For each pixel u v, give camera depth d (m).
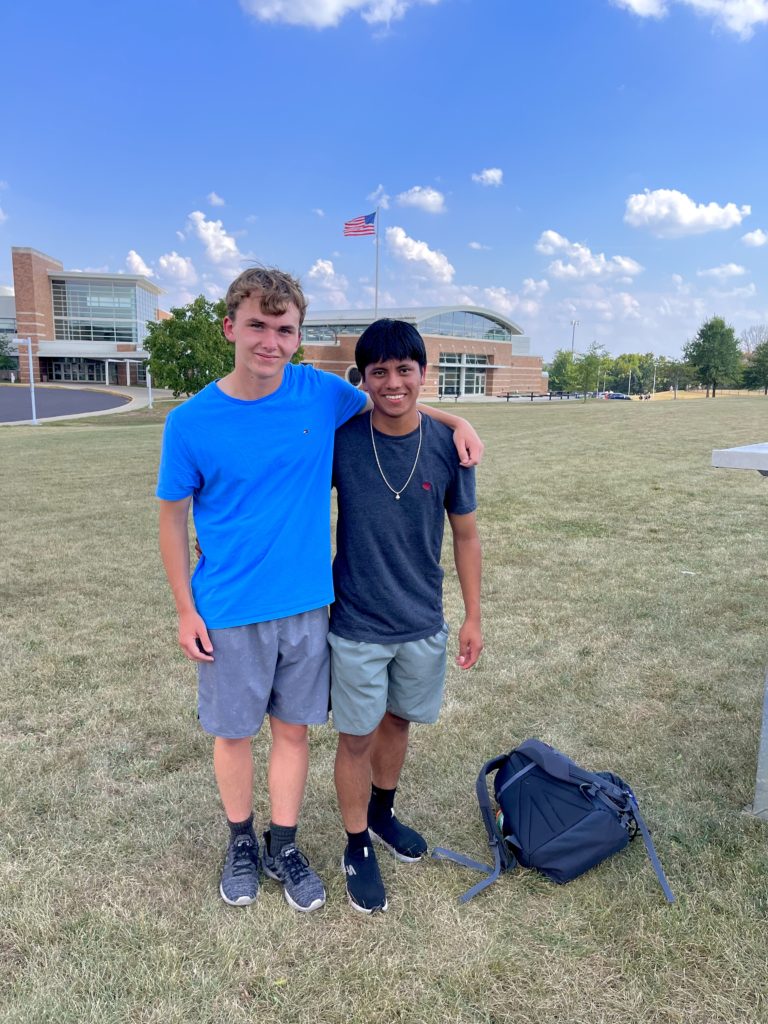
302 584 1.95
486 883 2.08
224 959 1.82
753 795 2.50
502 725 3.06
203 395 1.84
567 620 4.34
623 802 2.19
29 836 2.33
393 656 2.02
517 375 75.62
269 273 1.77
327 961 1.82
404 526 1.93
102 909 2.00
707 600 4.63
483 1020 1.64
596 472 10.70
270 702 2.11
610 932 1.89
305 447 1.89
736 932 1.87
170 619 4.50
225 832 2.37
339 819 2.45
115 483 10.53
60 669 3.72
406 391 1.81
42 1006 1.67
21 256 67.81
